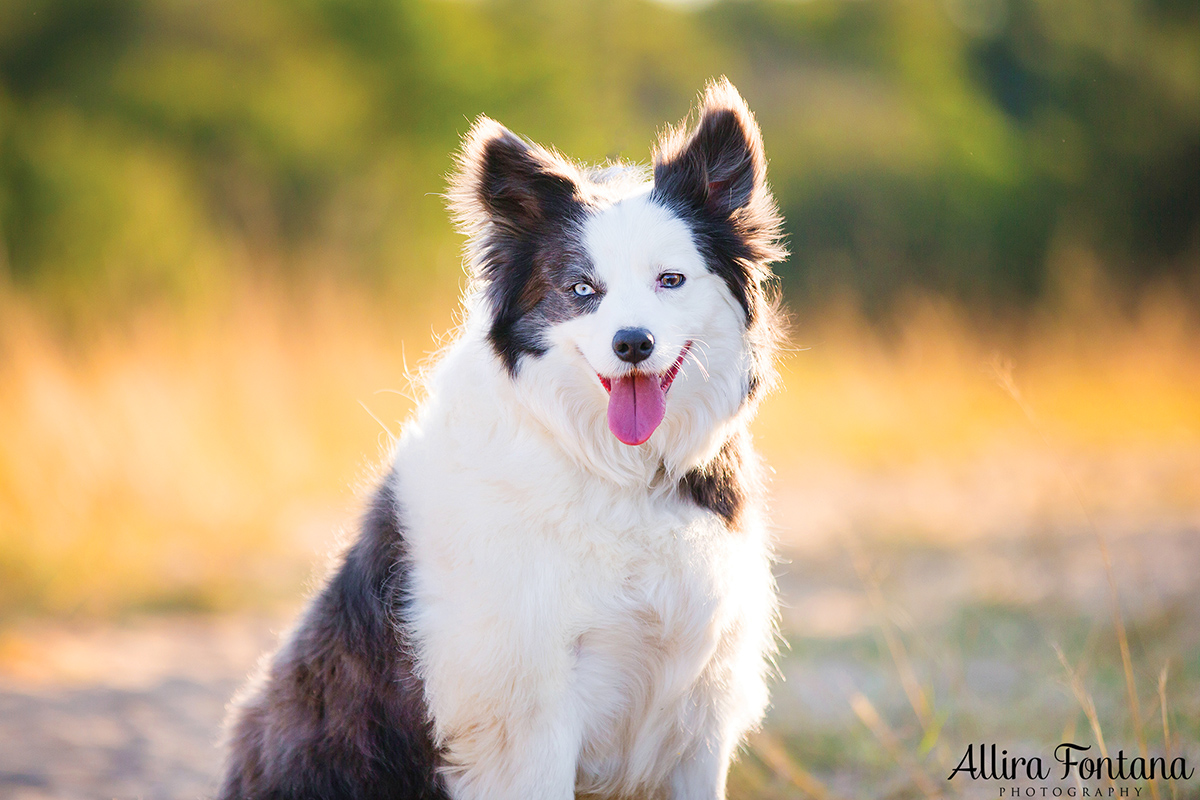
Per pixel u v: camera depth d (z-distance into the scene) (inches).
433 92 802.2
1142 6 960.3
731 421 143.4
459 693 133.8
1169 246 871.1
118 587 299.1
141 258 568.1
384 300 496.7
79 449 332.8
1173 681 195.3
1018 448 473.1
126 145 686.5
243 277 453.1
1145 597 244.5
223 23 792.9
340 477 377.4
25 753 190.5
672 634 136.0
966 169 890.7
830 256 842.8
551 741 133.6
